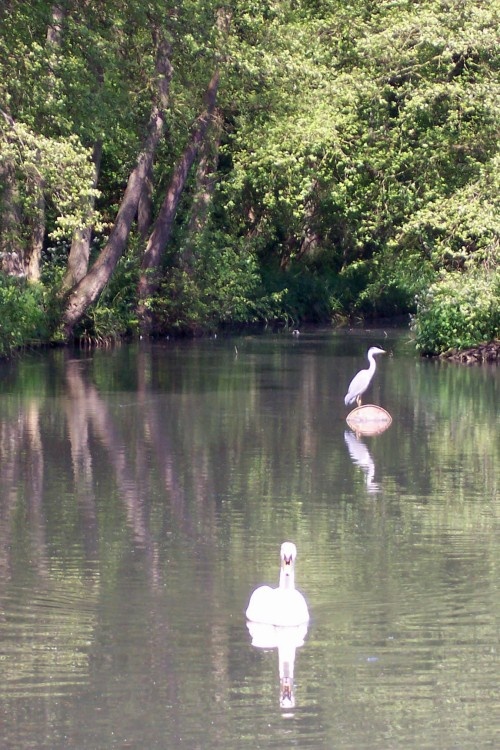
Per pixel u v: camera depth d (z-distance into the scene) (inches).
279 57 1353.3
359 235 1664.6
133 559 438.9
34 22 1066.7
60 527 486.9
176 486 567.8
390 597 394.6
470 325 1214.9
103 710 310.3
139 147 1336.1
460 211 1203.9
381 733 298.2
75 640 355.3
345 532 481.1
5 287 1224.2
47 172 1000.2
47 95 1057.5
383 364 1158.3
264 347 1344.7
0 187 1168.8
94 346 1357.0
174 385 964.0
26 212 1222.3
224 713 309.0
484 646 350.6
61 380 995.3
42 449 661.9
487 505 530.0
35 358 1200.2
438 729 300.2
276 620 363.3
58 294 1350.9
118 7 1149.1
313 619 374.3
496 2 1378.0
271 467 616.4
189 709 310.2
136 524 492.4
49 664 337.7
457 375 1061.8
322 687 323.3
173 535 474.9
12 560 437.7
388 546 459.2
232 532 480.4
